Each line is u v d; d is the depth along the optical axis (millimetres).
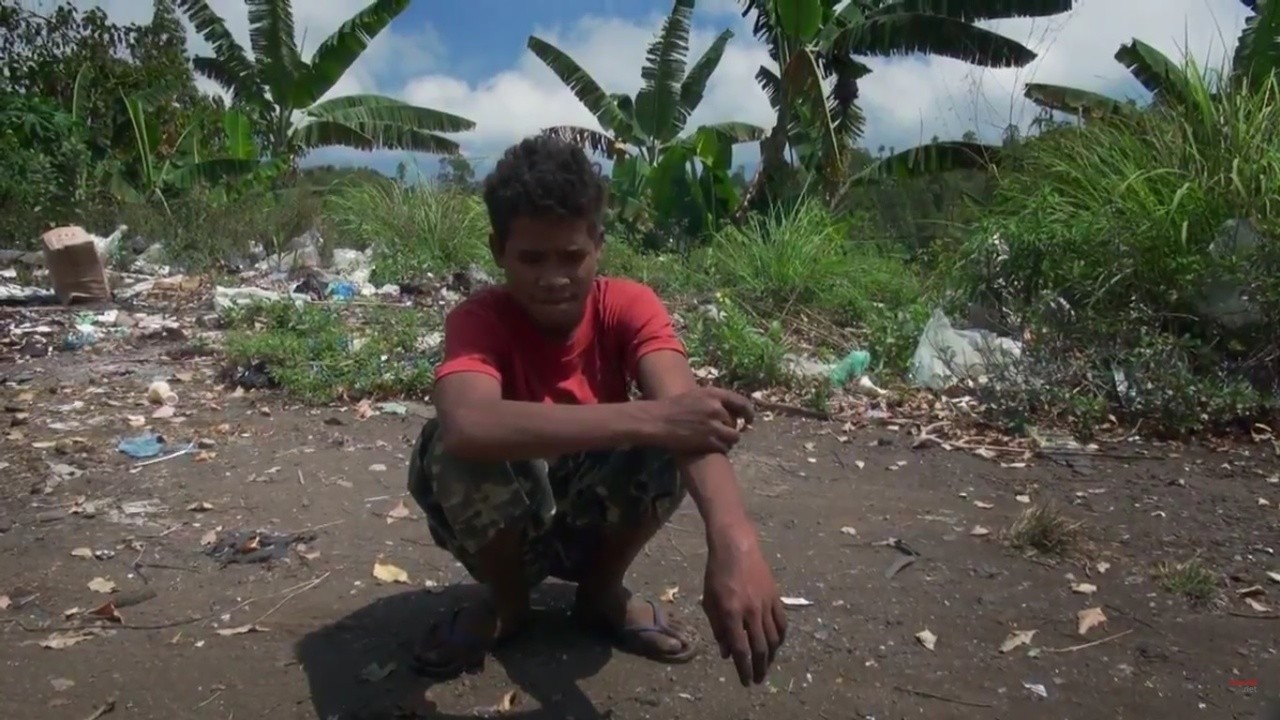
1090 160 6500
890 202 10961
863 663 2812
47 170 11383
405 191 10016
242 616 2971
